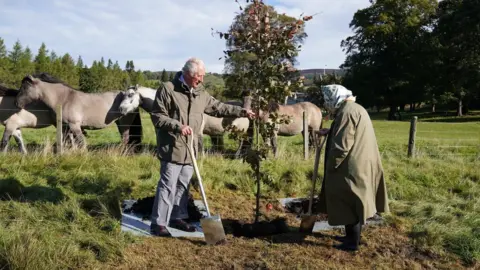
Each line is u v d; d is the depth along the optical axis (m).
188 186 5.47
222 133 10.59
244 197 7.09
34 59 96.69
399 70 44.66
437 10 47.06
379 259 4.79
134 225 5.53
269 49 5.16
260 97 5.28
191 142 5.09
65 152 8.76
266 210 6.44
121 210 5.99
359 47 48.72
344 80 48.44
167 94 4.95
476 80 42.22
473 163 9.81
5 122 9.92
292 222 5.98
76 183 7.10
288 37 5.12
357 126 4.59
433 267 4.71
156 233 5.25
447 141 16.36
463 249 5.03
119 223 5.49
